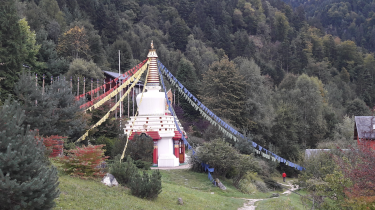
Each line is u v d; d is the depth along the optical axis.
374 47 184.62
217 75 63.03
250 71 66.06
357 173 17.45
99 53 91.06
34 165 13.39
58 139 27.08
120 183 22.58
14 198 12.30
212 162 32.28
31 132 15.27
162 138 36.31
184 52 128.62
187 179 31.36
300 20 183.00
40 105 27.69
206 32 148.75
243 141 44.47
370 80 120.75
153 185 21.16
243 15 173.12
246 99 64.00
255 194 31.97
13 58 40.12
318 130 68.19
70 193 17.75
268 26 170.38
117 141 34.25
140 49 115.38
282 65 130.00
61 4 109.94
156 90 38.09
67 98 31.20
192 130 64.12
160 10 163.25
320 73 124.69
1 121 13.55
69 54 81.00
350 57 144.88
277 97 76.81
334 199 20.50
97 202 17.44
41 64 63.78
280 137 56.91
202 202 23.78
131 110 59.97
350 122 69.00
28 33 60.72
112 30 115.56
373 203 16.20
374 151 18.92
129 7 149.25
